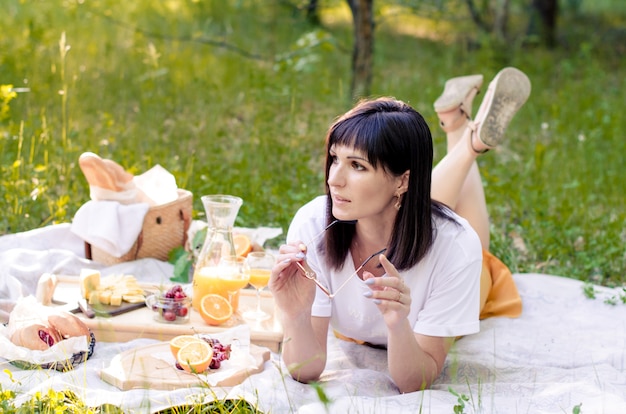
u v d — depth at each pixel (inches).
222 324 146.8
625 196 261.1
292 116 281.4
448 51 460.1
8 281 160.4
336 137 121.9
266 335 143.6
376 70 402.3
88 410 114.7
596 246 214.2
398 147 119.5
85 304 147.9
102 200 177.9
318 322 133.8
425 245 126.4
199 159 265.1
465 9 577.6
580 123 336.5
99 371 128.7
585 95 383.6
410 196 123.8
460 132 177.9
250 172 257.1
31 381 125.9
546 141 320.2
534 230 220.2
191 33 433.7
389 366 125.3
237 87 348.2
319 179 253.8
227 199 150.7
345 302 136.5
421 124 122.4
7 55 324.2
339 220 126.5
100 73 346.9
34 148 247.3
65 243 182.5
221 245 150.6
